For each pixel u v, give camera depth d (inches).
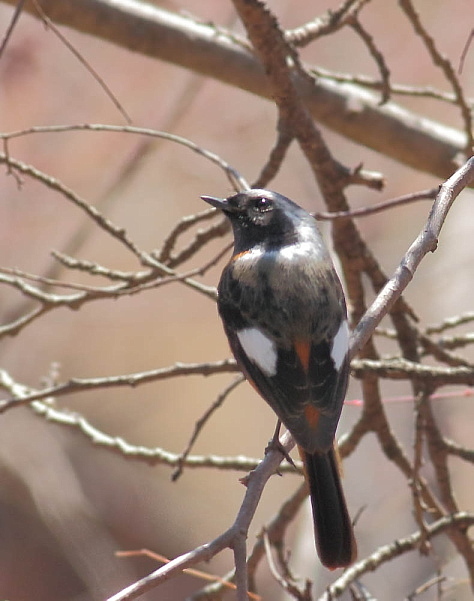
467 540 334.6
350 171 349.4
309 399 263.4
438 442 344.8
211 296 327.9
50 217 552.1
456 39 576.4
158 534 697.0
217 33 374.9
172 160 570.6
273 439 262.1
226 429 713.0
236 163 573.3
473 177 264.4
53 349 613.6
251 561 335.9
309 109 425.7
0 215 549.0
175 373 321.7
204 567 698.8
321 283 283.0
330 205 351.9
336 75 375.9
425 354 354.6
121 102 543.5
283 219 301.1
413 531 479.5
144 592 206.7
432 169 434.0
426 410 334.0
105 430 687.7
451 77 354.9
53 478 615.2
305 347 271.7
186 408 711.1
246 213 305.7
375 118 427.8
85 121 542.0
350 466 501.7
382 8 577.3
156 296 619.2
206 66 409.7
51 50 538.3
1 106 538.3
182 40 407.2
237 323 283.4
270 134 574.6
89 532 611.5
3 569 661.9
